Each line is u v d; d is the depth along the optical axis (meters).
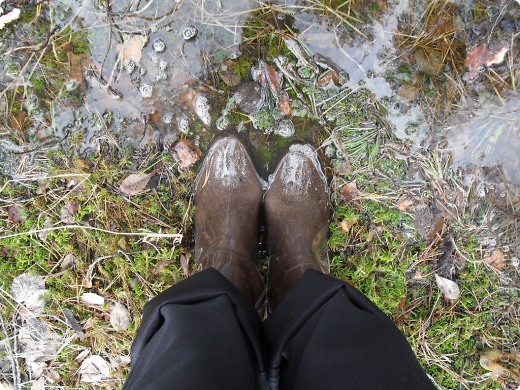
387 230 1.41
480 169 1.42
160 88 1.40
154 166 1.40
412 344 1.42
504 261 1.42
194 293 0.90
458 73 1.38
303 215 1.34
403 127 1.41
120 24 1.38
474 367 1.42
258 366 0.91
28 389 1.41
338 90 1.40
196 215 1.37
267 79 1.39
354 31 1.38
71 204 1.37
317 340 0.86
